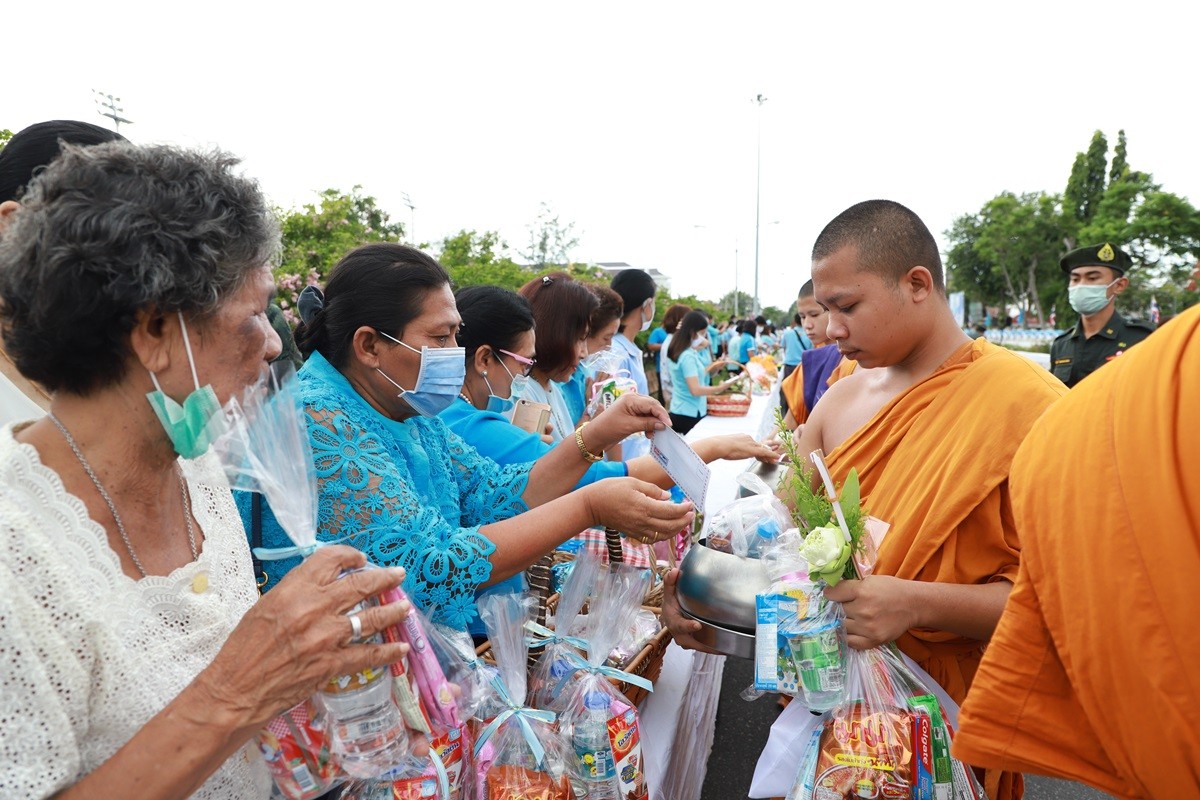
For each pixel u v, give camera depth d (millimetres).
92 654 850
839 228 1771
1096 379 1071
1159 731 943
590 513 1636
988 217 49406
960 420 1654
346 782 1306
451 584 1432
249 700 858
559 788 1476
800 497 1586
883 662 1593
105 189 833
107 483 928
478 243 16000
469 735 1548
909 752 1466
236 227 919
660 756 1870
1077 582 1005
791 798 1571
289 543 1369
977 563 1622
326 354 1656
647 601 2447
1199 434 903
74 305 817
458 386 1626
